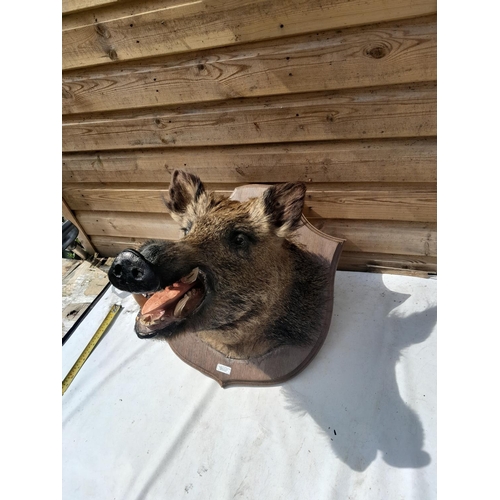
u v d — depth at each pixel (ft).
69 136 7.26
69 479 5.58
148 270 3.60
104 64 5.91
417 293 6.89
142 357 7.07
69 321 8.40
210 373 6.28
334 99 5.40
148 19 5.17
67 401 6.61
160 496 5.19
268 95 5.63
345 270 7.77
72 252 10.50
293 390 5.90
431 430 5.10
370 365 5.96
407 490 4.66
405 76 4.84
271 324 5.57
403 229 6.82
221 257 4.42
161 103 6.15
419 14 4.31
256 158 6.53
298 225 4.99
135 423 6.07
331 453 5.16
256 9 4.71
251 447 5.43
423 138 5.49
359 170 6.13
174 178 5.38
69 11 5.35
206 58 5.46
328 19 4.58
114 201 8.41
